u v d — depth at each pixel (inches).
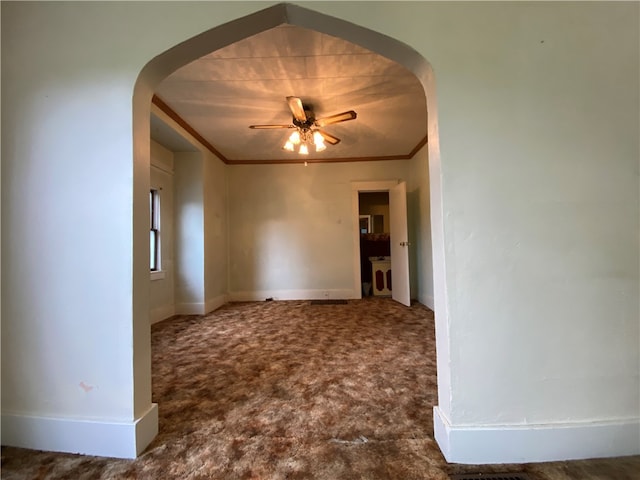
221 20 60.4
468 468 53.5
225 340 128.4
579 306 56.7
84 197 61.0
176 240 181.8
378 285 237.9
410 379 88.6
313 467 53.6
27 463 56.0
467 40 58.3
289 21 65.1
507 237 57.0
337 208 222.7
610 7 58.4
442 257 57.6
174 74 107.7
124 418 58.7
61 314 60.6
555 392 56.2
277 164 222.8
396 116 145.9
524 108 57.8
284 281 223.0
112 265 60.1
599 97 57.9
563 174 57.4
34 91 62.4
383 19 58.8
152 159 162.1
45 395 60.4
